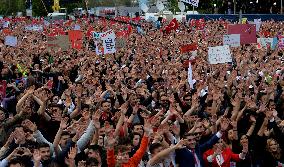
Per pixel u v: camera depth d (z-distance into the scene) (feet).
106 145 32.37
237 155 37.40
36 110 42.09
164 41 125.18
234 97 51.24
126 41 111.96
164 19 210.38
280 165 40.19
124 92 53.16
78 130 34.60
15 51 93.15
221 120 39.27
